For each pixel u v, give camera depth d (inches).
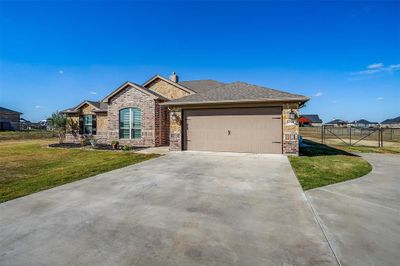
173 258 112.7
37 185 250.4
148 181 262.8
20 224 153.1
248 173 297.9
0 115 1852.9
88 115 838.5
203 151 505.4
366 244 124.3
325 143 816.3
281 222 153.3
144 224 152.1
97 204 190.7
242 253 116.7
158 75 770.8
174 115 523.8
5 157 460.1
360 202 191.2
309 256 113.4
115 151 532.7
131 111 646.5
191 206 184.7
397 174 293.9
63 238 133.8
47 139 1002.1
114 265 107.3
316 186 238.8
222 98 485.1
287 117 447.8
